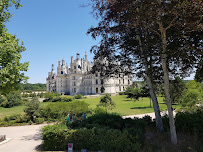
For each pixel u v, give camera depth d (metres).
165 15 11.23
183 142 10.96
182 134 12.92
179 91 15.84
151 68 12.84
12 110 44.03
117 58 14.17
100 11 11.59
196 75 16.42
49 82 139.38
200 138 11.45
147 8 9.59
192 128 12.76
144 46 12.27
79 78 100.19
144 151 9.97
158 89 15.39
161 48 10.80
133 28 13.22
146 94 15.88
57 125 13.02
